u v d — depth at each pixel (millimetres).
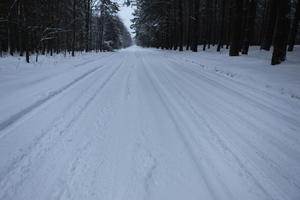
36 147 3486
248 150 3570
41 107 5312
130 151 3453
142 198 2480
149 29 47188
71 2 26828
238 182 2795
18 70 10570
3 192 2514
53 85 7449
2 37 24000
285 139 3992
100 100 6016
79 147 3535
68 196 2480
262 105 5898
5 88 6824
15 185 2631
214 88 7750
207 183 2756
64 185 2656
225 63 14250
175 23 33562
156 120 4699
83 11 29234
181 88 7672
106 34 51219
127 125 4418
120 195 2516
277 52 11805
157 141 3791
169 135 4023
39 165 3033
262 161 3275
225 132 4195
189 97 6516
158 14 37625
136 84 8172
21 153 3303
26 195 2482
